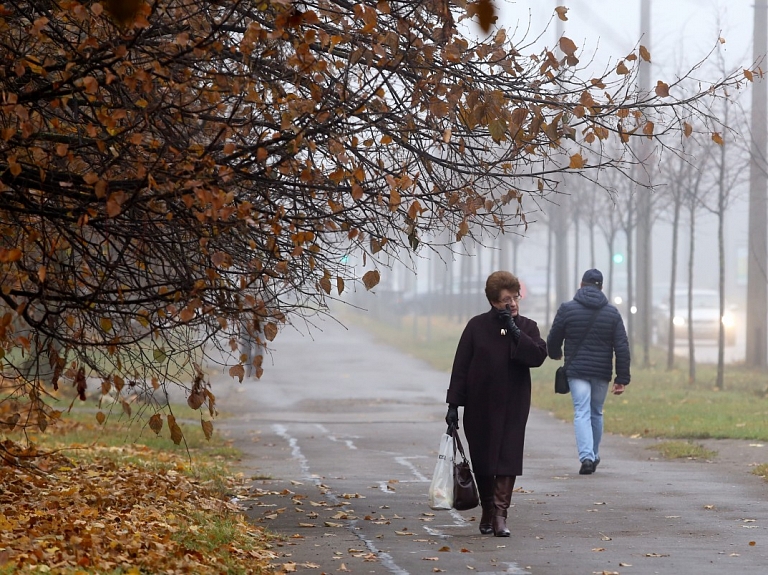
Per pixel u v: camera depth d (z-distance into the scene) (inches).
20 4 1154.0
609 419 2709.2
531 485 1699.1
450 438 1277.1
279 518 1401.3
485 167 1262.3
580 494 1595.7
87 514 1202.6
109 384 1157.7
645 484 1694.1
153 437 2309.3
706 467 1892.2
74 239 1149.1
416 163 1262.3
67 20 1094.4
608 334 1888.5
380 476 1831.9
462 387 1273.4
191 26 1078.4
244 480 1768.0
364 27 1058.7
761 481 1706.4
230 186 1075.3
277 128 1107.9
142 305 1144.2
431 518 1397.6
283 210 1110.4
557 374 1884.8
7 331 1114.7
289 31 1077.8
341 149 1087.0
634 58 1231.5
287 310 1179.3
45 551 984.3
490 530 1269.7
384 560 1112.2
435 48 1133.7
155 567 975.6
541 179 1294.3
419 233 1304.1
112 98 1112.8
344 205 1200.2
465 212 1234.6
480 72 1235.9
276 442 2405.3
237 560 1064.2
